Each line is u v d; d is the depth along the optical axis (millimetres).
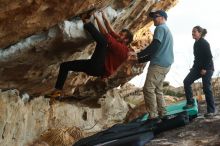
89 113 14406
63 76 7570
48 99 11805
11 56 7461
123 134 7996
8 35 6793
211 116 8398
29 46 7422
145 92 7965
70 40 7637
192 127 8086
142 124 8352
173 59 7941
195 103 8867
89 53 9672
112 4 8273
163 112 8242
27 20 6598
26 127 10445
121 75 13750
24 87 9578
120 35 7645
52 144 10844
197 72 8523
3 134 9047
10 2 5922
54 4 6547
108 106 15461
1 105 8820
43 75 9266
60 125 12617
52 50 7941
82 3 6949
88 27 7348
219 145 7117
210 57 8164
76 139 11281
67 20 7395
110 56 7344
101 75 7461
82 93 13422
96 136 8203
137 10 9367
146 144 7637
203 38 8219
